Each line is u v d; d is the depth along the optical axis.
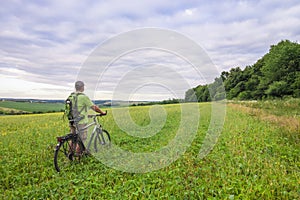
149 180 4.65
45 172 5.22
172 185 4.27
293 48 48.31
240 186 4.05
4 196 4.11
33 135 9.70
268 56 58.53
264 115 13.39
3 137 9.50
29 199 4.02
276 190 3.94
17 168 5.52
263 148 6.39
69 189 4.34
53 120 15.49
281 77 47.78
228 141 7.47
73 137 5.93
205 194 3.93
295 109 18.25
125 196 3.93
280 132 8.34
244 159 5.47
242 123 10.70
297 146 6.61
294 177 4.45
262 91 50.56
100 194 4.11
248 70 60.97
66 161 5.87
